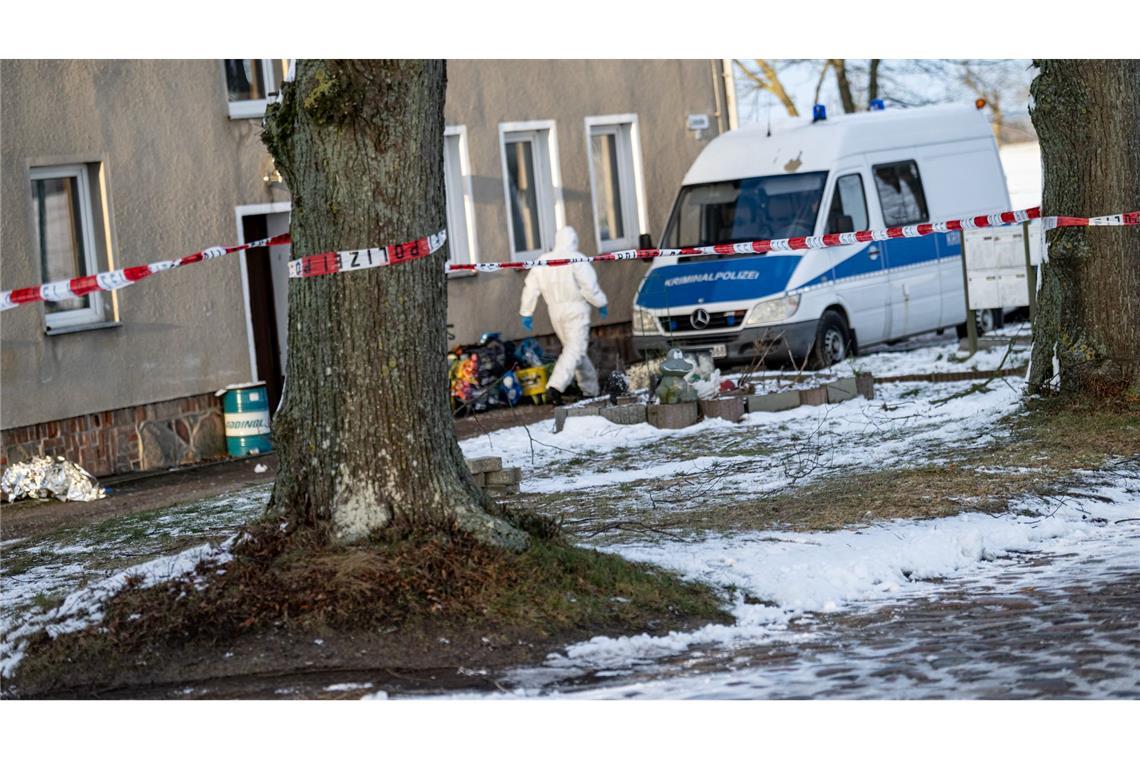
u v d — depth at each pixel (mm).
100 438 17891
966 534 10273
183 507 14055
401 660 7711
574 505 12250
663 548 10055
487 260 23000
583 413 17203
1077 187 14953
